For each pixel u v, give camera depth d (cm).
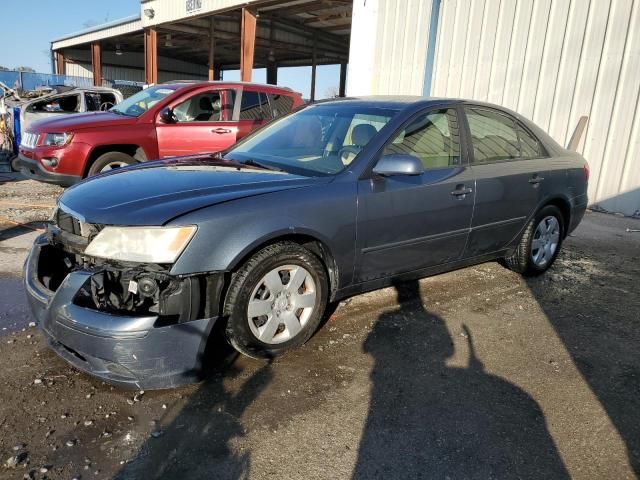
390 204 338
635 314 405
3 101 1282
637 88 767
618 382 302
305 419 253
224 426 245
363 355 317
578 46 822
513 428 254
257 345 292
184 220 258
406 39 1059
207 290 268
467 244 403
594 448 242
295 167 347
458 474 221
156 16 2152
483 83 955
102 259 264
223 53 3291
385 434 244
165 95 750
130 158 703
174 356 254
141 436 236
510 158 435
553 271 507
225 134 759
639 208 788
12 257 483
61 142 659
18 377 278
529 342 348
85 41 2853
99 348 243
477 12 945
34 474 210
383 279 356
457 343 340
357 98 425
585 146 837
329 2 1725
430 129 376
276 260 288
